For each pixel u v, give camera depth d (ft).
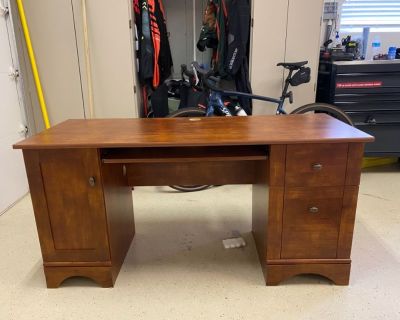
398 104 9.20
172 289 5.26
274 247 5.14
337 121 5.91
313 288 5.21
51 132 5.38
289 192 4.89
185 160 4.90
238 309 4.80
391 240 6.47
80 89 9.23
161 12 9.47
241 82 9.39
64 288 5.33
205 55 11.43
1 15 7.77
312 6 8.85
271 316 4.65
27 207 8.19
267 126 5.58
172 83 10.36
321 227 5.04
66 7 8.68
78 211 5.00
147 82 9.77
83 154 4.74
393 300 4.91
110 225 5.20
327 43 10.54
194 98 9.48
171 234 6.94
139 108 9.86
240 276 5.55
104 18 8.73
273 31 9.00
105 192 4.98
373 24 11.25
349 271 5.19
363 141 4.60
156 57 9.41
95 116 9.43
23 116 8.72
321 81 10.04
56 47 8.95
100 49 8.94
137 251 6.35
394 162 11.04
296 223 5.03
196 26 11.19
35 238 6.78
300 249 5.15
